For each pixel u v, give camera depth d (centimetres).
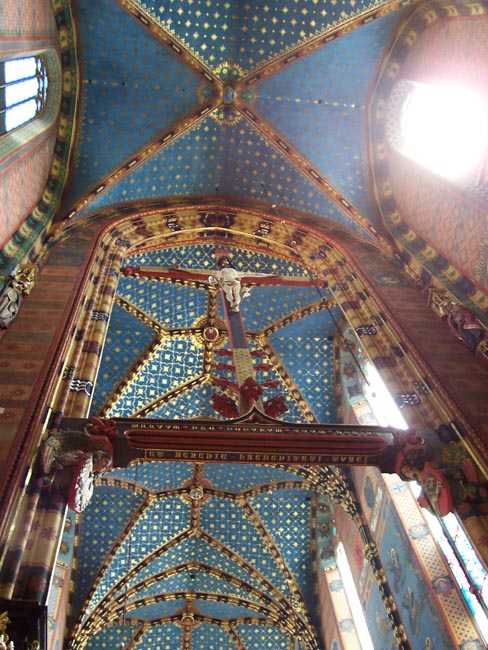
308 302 1975
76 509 926
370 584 1703
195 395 2086
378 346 1395
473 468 1036
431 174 1541
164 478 2056
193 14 1691
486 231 1283
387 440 1080
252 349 2044
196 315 1995
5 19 1163
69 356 1198
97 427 1031
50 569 819
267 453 1058
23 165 1423
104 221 1770
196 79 1791
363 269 1644
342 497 1866
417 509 1535
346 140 1855
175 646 2242
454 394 1156
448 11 1555
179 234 1862
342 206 1839
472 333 1266
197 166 1909
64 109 1709
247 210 1925
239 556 2122
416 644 1391
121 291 1898
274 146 1881
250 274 1606
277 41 1755
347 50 1750
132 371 1986
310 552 2078
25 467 880
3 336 1154
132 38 1694
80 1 1611
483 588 1217
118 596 2044
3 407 980
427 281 1509
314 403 2042
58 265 1464
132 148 1805
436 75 1620
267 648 2194
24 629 709
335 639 1806
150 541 2103
